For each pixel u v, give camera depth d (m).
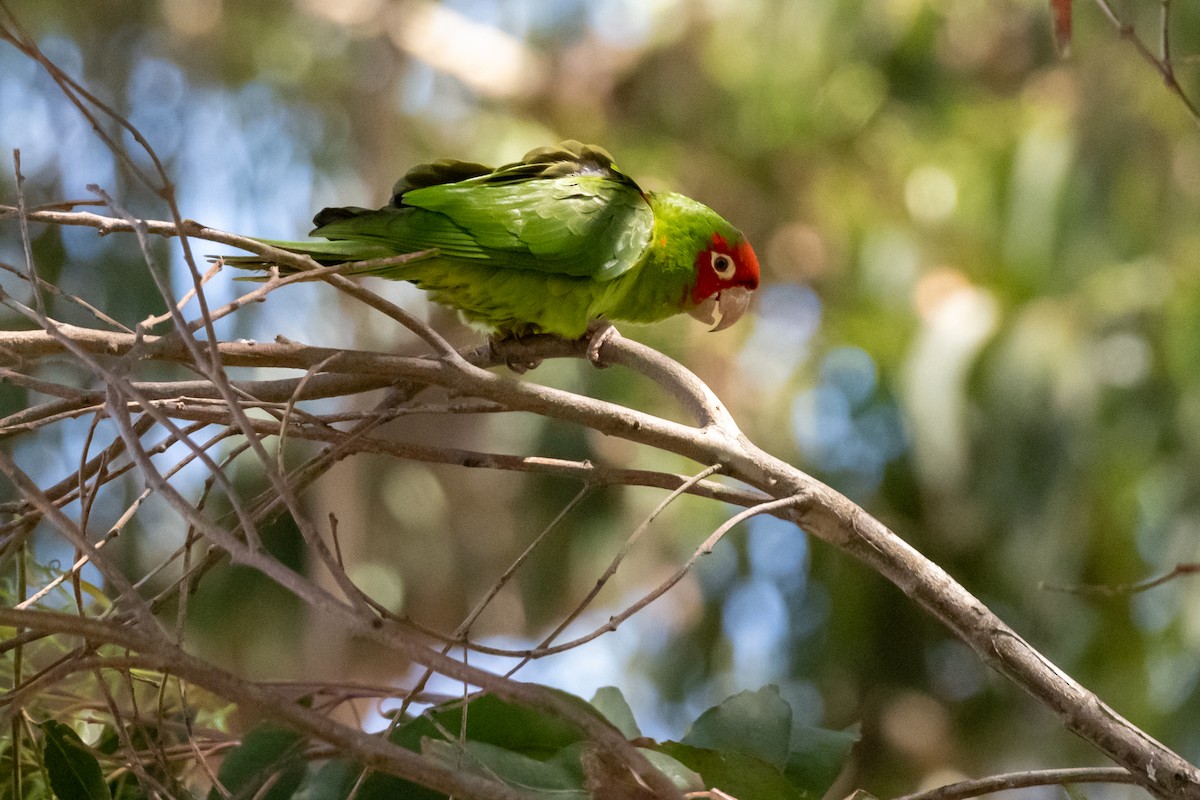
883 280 13.66
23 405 11.09
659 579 14.41
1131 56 11.69
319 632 13.59
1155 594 11.30
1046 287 12.17
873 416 13.09
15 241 12.16
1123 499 11.27
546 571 14.30
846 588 13.13
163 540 11.95
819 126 14.89
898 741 13.05
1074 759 12.42
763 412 13.55
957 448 11.49
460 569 15.42
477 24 17.39
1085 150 12.12
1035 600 11.48
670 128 16.06
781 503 4.20
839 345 13.55
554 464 4.25
